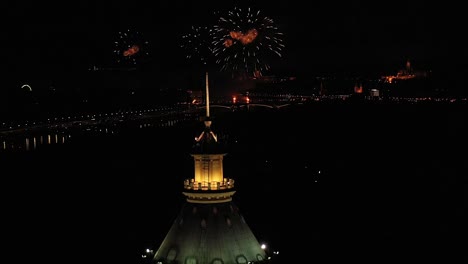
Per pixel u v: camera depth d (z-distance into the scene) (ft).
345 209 224.74
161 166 296.30
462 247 203.51
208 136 104.68
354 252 199.72
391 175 272.31
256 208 226.17
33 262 197.16
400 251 202.18
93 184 265.54
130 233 210.18
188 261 101.09
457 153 296.71
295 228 209.36
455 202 234.17
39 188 258.98
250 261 101.65
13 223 218.38
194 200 103.40
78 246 204.74
